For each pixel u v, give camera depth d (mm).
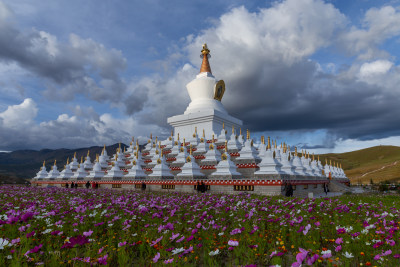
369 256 6289
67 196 21969
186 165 30578
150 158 45656
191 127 45688
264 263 6250
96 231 8508
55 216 11242
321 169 44969
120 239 7625
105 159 53781
